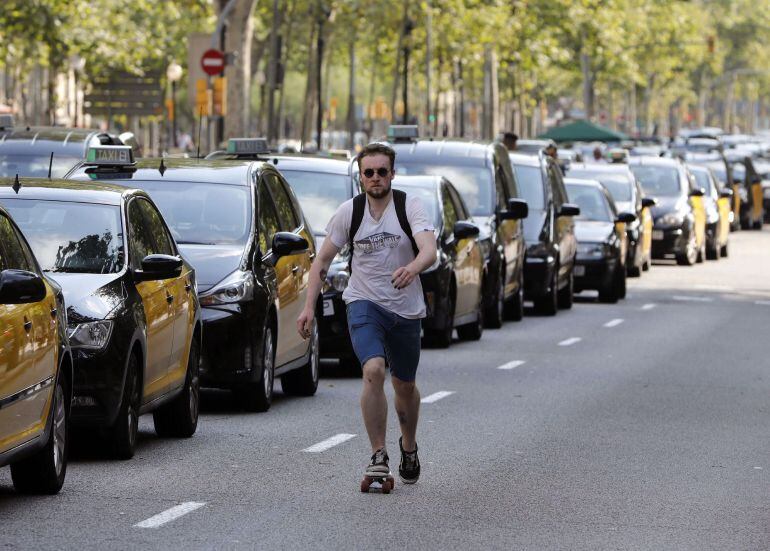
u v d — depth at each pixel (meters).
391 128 44.78
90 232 21.28
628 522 17.55
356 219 18.56
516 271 44.97
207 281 25.06
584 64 171.38
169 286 22.30
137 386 20.94
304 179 34.38
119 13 106.75
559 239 48.50
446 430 24.41
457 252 37.41
